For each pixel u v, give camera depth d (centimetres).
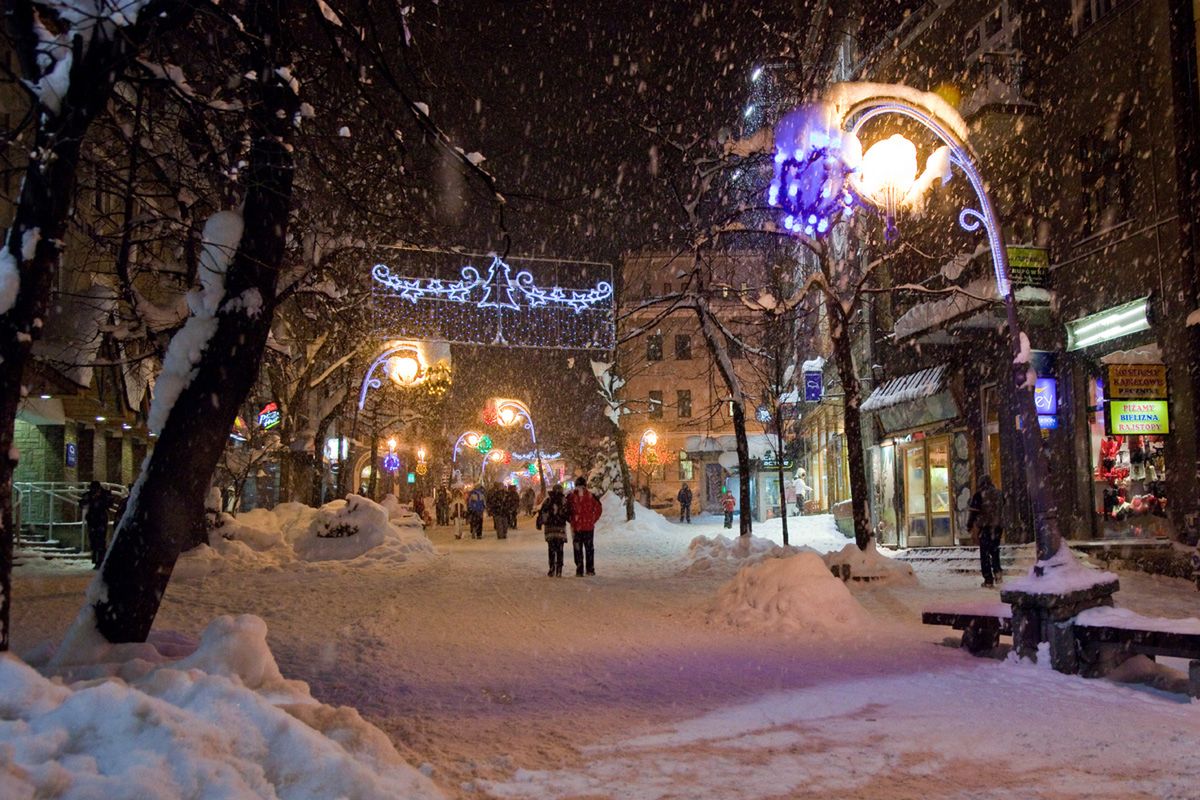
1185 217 1702
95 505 2209
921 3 2933
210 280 812
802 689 827
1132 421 1733
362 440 5175
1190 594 1498
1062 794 524
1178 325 1731
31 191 652
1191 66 1716
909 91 1193
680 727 693
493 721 714
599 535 3778
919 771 572
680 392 6881
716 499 6831
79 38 653
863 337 3228
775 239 2658
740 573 1338
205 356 793
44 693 446
